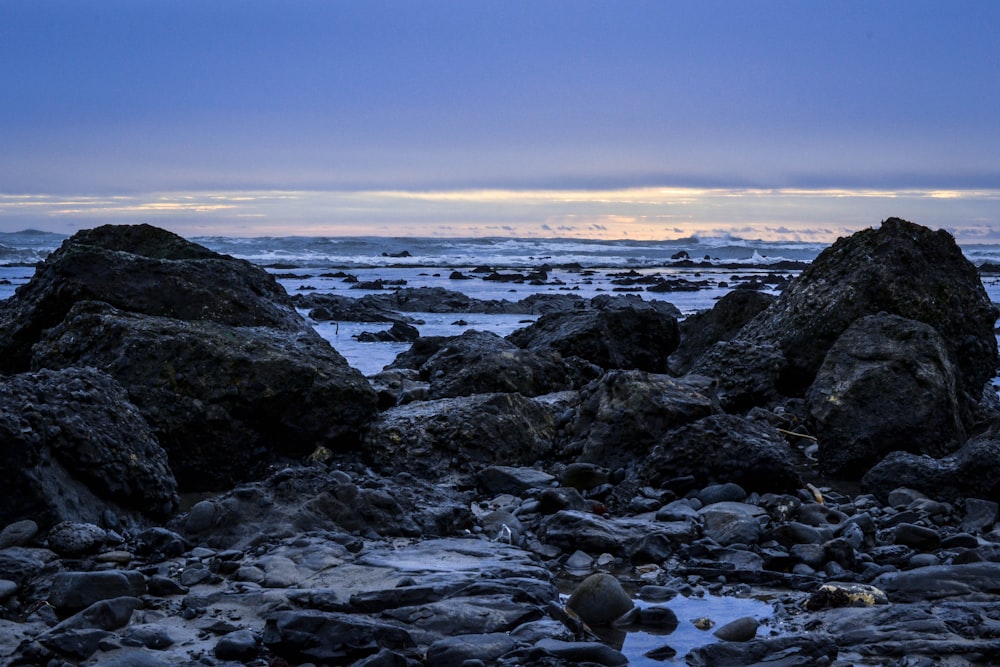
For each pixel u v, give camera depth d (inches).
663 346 589.9
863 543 267.1
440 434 359.9
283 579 227.6
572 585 239.5
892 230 475.2
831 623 209.0
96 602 208.4
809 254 3417.8
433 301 1310.3
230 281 435.5
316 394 361.4
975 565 232.7
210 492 342.3
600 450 356.5
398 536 271.6
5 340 424.2
